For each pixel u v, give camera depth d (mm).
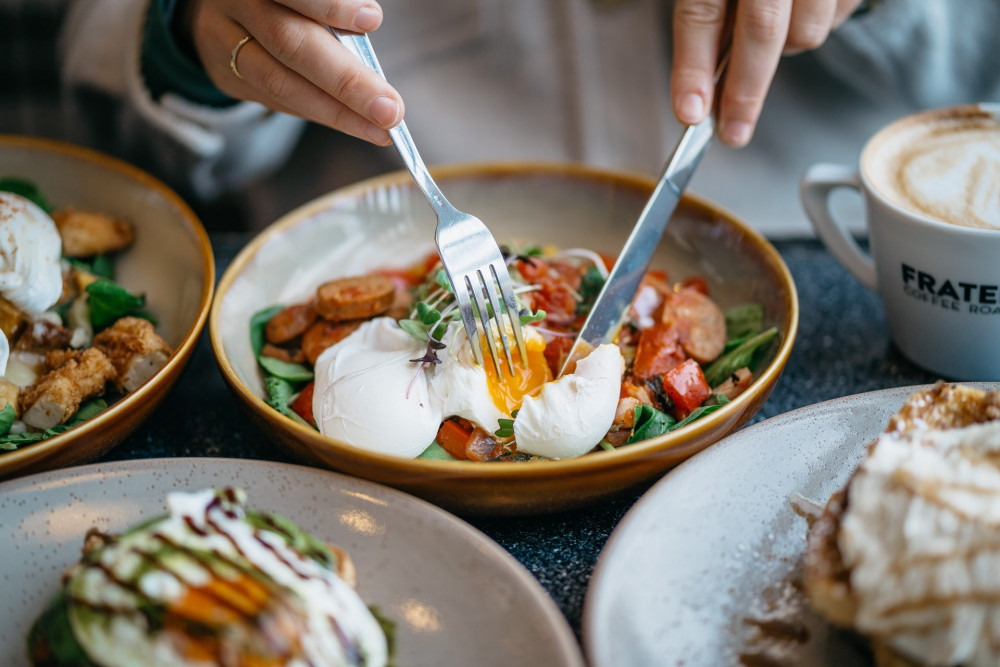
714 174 832
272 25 470
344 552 413
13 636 402
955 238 456
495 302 466
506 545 447
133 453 492
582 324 520
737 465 426
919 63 785
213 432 501
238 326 509
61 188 583
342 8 462
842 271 590
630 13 789
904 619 362
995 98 824
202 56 582
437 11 782
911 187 486
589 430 457
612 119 834
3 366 472
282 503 423
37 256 502
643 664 382
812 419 439
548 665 379
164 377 459
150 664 368
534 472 417
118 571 378
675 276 553
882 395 445
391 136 466
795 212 815
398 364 474
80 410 489
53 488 424
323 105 487
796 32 530
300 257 546
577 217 574
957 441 393
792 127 823
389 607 403
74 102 786
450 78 815
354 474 436
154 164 791
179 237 545
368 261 563
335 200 556
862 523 375
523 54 807
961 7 778
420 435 463
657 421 469
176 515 393
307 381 510
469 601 400
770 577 407
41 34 772
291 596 382
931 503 368
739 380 490
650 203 497
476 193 576
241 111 698
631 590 394
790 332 471
